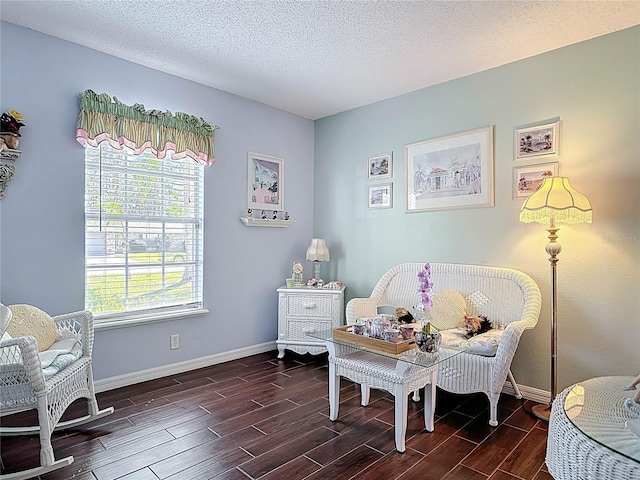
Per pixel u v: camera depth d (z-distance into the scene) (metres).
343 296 3.96
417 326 2.67
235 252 3.74
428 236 3.48
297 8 2.31
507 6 2.28
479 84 3.17
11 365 1.85
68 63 2.72
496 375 2.39
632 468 1.04
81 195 2.79
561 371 2.76
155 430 2.34
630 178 2.49
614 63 2.55
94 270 2.89
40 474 1.87
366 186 3.95
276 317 4.10
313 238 4.40
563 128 2.75
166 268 3.29
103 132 2.78
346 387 3.08
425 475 1.92
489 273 3.00
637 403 1.35
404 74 3.23
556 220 2.41
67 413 2.52
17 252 2.53
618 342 2.53
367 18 2.41
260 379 3.23
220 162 3.60
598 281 2.61
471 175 3.20
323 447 2.17
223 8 2.32
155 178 3.22
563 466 1.23
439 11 2.33
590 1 2.22
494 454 2.11
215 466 1.98
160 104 3.19
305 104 3.96
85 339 2.39
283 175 4.14
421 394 3.01
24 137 2.54
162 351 3.24
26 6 2.31
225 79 3.36
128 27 2.54
